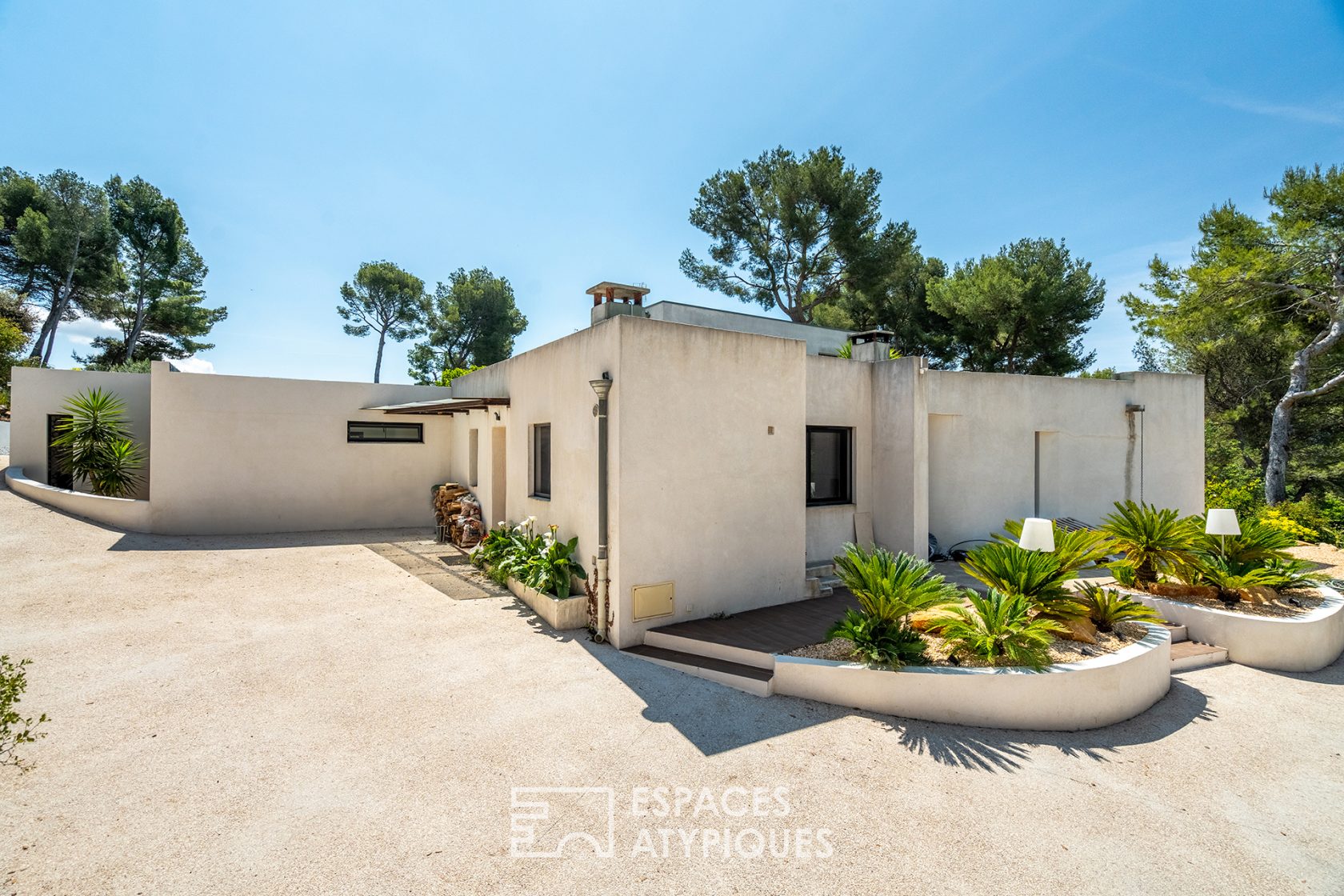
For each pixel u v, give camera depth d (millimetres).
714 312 13133
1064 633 5957
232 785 3867
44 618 7000
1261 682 6496
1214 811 3963
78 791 3738
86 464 12984
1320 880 3289
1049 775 4336
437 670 5887
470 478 13102
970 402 11273
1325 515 14172
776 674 5652
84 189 25812
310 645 6477
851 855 3365
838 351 15109
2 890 2855
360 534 13438
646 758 4379
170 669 5719
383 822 3533
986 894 3082
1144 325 16641
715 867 3230
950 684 5102
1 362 22344
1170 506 12984
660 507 6910
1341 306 14914
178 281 30547
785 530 8086
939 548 11125
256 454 13086
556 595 7449
